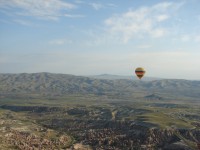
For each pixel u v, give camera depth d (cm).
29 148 18838
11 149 17438
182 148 19350
